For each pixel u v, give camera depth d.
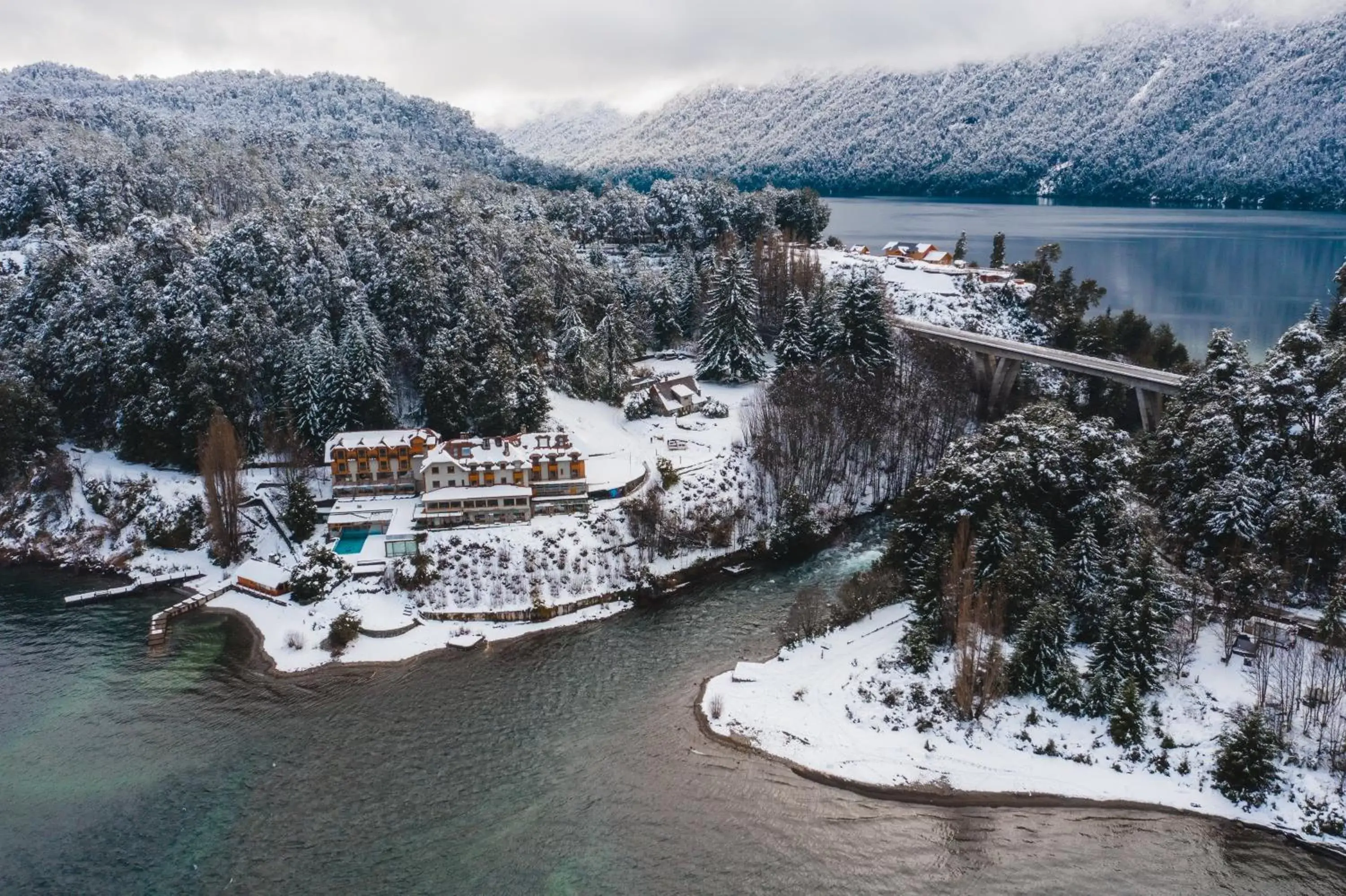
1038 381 163.00
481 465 117.56
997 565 93.00
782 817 71.62
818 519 122.06
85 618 103.88
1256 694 80.88
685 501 123.88
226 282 143.25
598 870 65.75
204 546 117.56
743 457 135.50
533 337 153.88
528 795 73.69
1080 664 86.31
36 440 132.00
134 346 132.88
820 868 66.50
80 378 136.75
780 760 78.38
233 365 129.38
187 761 78.25
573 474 121.00
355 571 108.25
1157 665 83.19
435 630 100.00
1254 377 109.25
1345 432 95.94
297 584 103.75
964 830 70.56
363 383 131.25
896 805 73.19
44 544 120.38
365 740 81.12
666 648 96.62
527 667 93.19
